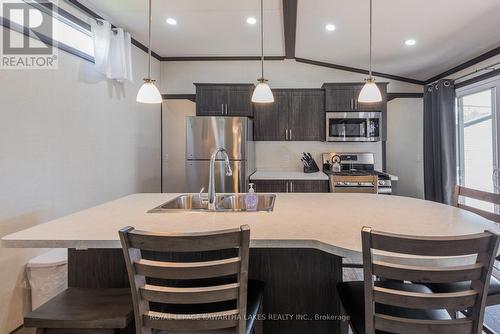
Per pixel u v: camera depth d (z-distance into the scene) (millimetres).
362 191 3598
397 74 4332
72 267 1506
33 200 2146
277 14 3033
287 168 4473
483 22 2703
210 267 930
